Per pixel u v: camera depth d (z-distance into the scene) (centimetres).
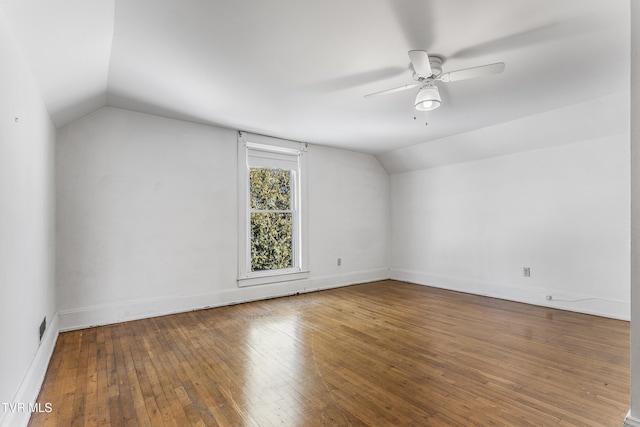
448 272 547
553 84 303
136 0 181
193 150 420
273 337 321
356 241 596
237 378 238
